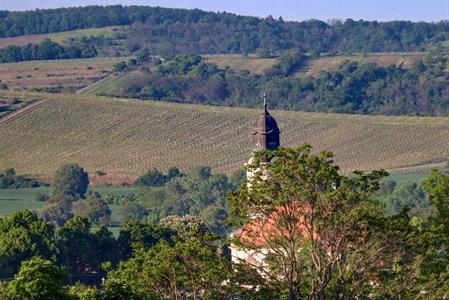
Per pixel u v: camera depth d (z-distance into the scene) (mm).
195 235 148875
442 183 157625
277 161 143125
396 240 143500
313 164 142250
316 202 141750
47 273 146750
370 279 144375
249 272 145500
